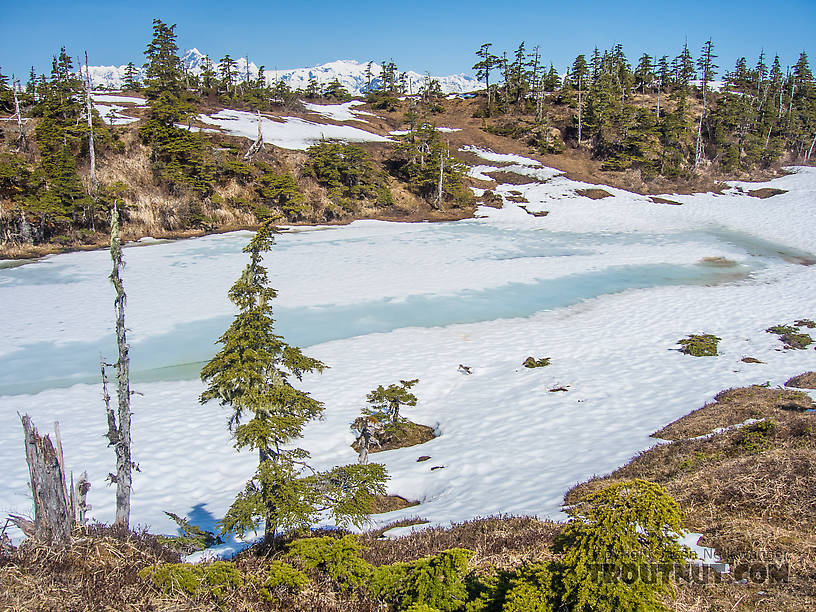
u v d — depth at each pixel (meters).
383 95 98.19
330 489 8.07
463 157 72.06
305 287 32.84
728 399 16.83
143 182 49.31
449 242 45.97
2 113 56.00
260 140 56.16
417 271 36.78
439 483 13.96
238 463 15.12
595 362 22.41
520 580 4.85
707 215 57.59
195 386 20.14
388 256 40.69
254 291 8.62
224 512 12.40
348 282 34.00
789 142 85.69
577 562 4.44
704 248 45.06
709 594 5.79
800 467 8.59
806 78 101.38
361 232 49.94
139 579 6.29
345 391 19.83
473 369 22.09
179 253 40.22
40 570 6.21
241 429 8.41
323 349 23.72
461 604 5.30
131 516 12.27
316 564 6.30
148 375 20.97
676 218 56.81
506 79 94.75
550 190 64.44
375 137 72.12
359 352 23.47
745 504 8.01
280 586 6.14
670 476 10.71
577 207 59.78
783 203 60.56
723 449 11.52
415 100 98.81
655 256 42.22
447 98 105.12
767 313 28.69
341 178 58.44
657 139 74.62
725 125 81.06
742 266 39.91
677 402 17.78
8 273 34.56
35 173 43.22
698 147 74.88
